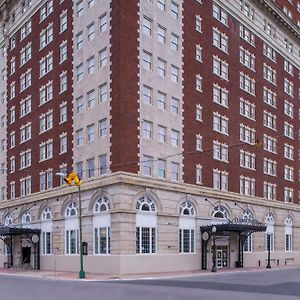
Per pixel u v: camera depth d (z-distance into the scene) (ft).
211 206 161.07
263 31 204.64
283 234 203.92
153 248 138.10
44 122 171.63
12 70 201.16
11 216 188.75
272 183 200.44
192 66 161.07
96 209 140.36
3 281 107.76
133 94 138.31
